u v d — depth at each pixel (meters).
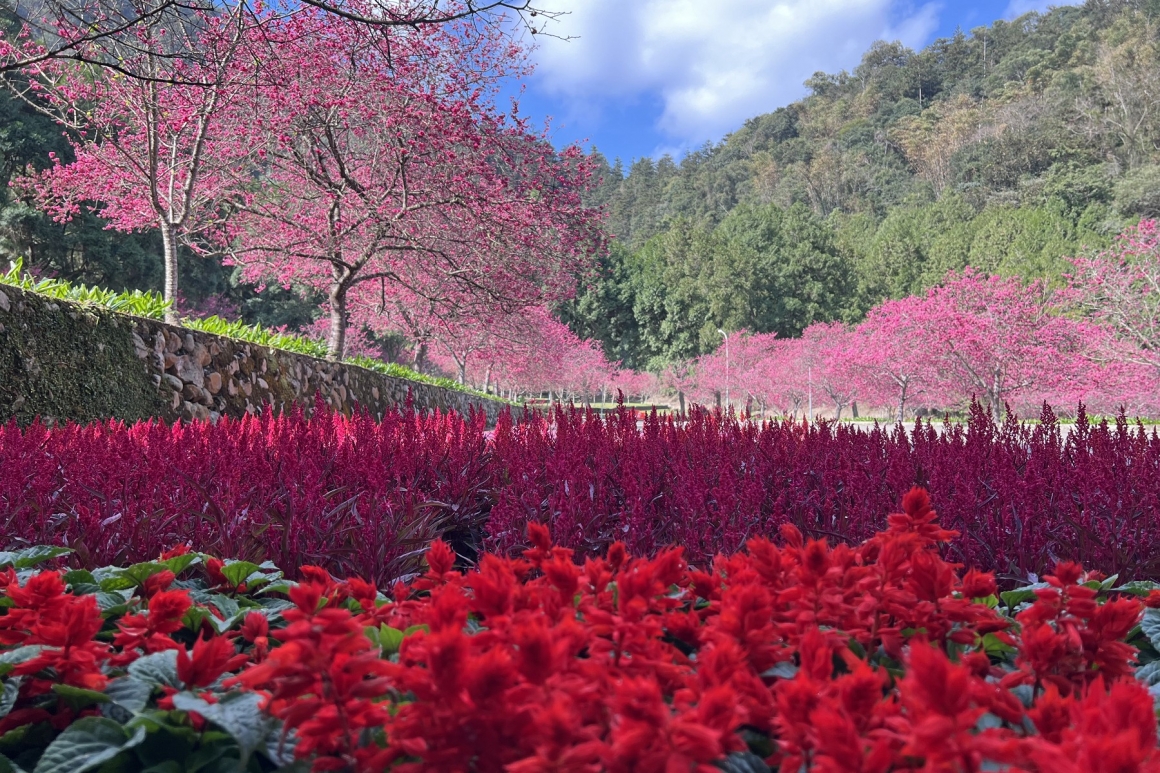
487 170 13.57
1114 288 22.86
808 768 0.92
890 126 117.00
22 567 2.29
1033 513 3.10
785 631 1.27
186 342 8.88
